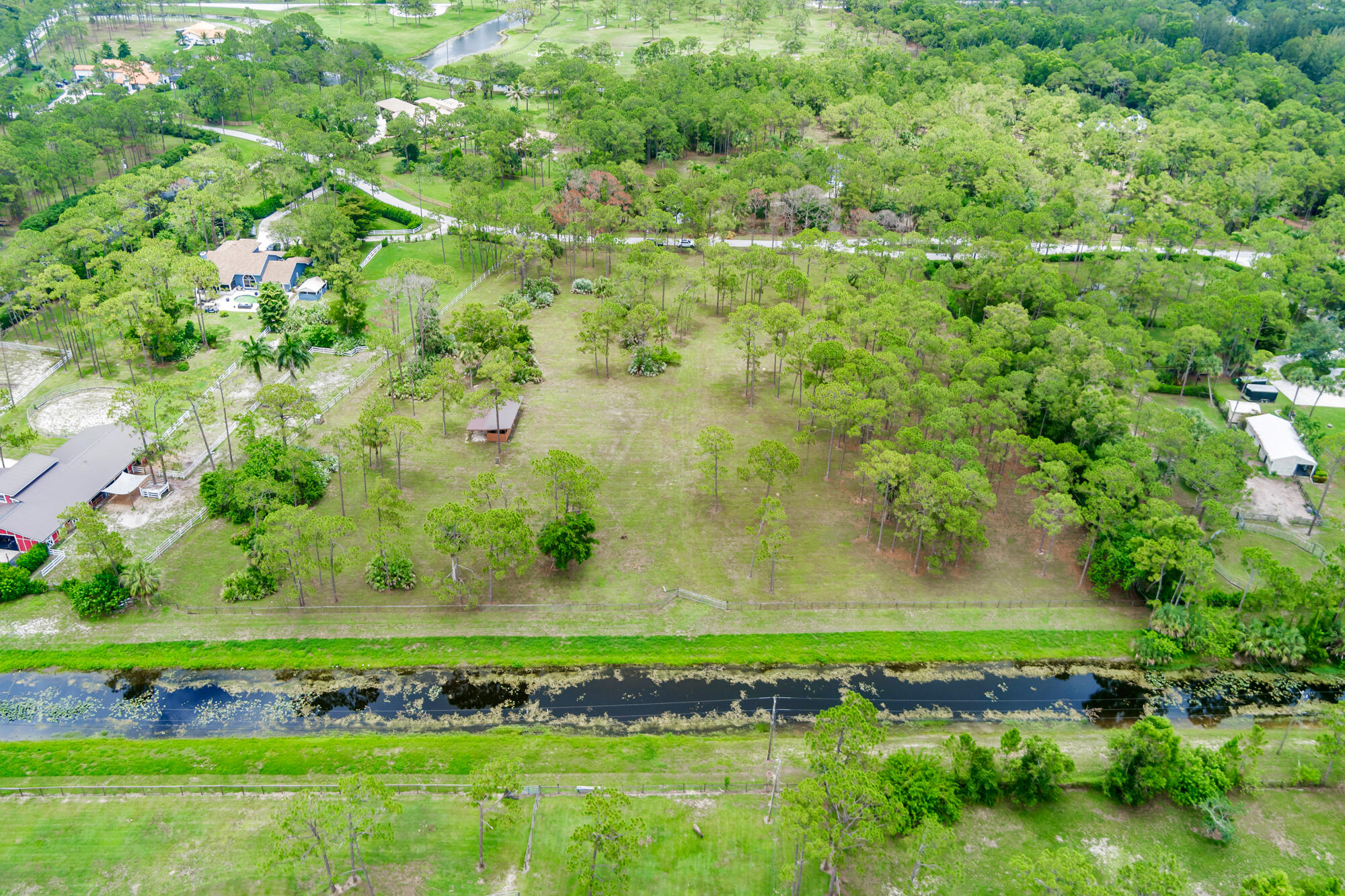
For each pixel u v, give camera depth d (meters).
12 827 74.88
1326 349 160.25
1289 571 101.38
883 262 184.62
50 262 171.12
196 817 76.19
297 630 99.56
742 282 190.88
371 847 73.94
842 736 75.69
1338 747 82.50
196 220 198.38
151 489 120.12
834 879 70.62
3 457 127.12
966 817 79.06
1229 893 73.19
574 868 67.88
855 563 113.12
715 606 105.31
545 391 151.12
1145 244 198.75
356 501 121.06
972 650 101.19
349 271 169.00
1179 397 157.62
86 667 93.88
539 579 108.62
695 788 81.12
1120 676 99.44
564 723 90.19
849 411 122.06
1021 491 130.00
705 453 127.94
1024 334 151.50
